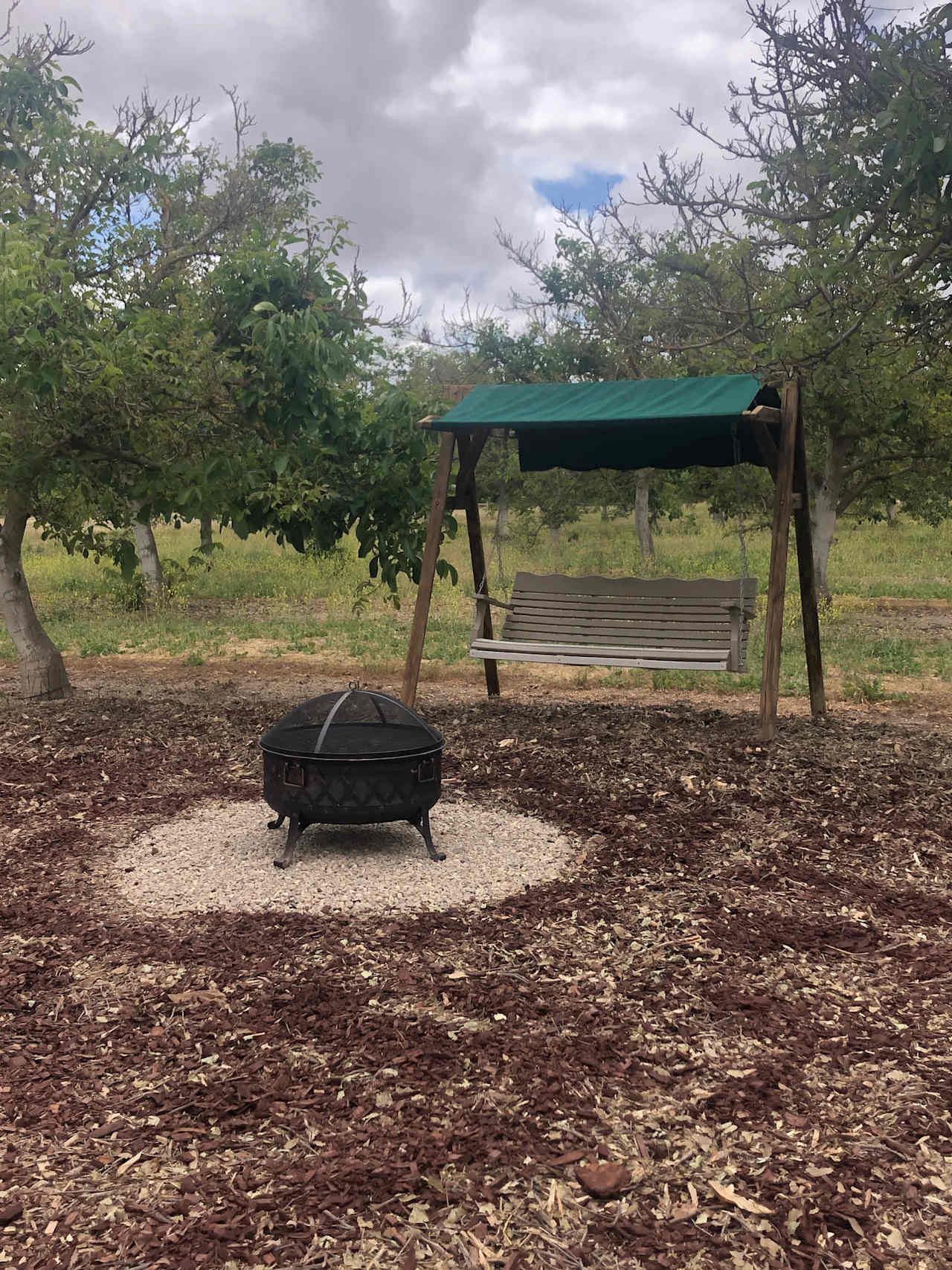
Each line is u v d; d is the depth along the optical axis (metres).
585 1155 3.04
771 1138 3.14
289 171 15.59
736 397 7.52
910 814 6.44
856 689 10.16
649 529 24.75
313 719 5.86
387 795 5.39
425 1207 2.81
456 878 5.35
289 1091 3.39
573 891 5.20
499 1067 3.53
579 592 9.62
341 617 16.31
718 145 9.79
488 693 10.38
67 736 8.57
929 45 6.54
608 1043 3.70
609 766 7.45
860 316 8.46
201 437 9.03
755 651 12.95
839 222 7.73
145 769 7.63
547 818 6.47
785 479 7.93
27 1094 3.40
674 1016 3.92
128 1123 3.22
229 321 8.68
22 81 9.27
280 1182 2.91
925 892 5.28
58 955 4.46
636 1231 2.73
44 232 8.15
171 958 4.41
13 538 9.91
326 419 8.73
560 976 4.25
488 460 26.31
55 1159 3.04
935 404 14.30
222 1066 3.56
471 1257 2.63
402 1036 3.74
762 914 4.95
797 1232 2.72
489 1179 2.93
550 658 8.55
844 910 5.03
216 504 8.77
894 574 23.12
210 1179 2.93
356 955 4.41
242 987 4.13
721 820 6.36
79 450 9.05
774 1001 4.05
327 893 5.12
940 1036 3.78
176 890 5.18
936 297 8.30
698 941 4.61
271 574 22.75
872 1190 2.89
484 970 4.29
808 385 12.00
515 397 8.41
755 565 22.23
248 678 11.59
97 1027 3.85
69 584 20.78
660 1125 3.21
